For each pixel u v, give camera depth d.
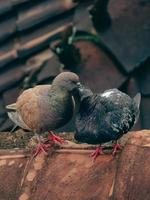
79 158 5.31
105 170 5.12
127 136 5.68
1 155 5.55
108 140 5.19
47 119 5.46
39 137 5.69
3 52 7.99
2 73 7.84
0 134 6.59
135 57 7.71
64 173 5.17
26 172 5.25
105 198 4.86
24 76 7.73
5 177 5.29
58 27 8.05
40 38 7.99
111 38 7.84
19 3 8.30
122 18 8.05
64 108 5.41
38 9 8.27
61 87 5.37
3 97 7.65
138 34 7.93
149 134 5.12
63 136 6.42
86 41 7.87
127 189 4.72
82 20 8.02
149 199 4.62
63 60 7.62
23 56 7.90
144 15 8.13
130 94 7.51
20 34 8.09
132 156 4.89
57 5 8.26
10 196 5.12
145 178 4.72
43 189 5.06
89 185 5.00
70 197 4.96
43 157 5.40
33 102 5.49
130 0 8.28
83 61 7.69
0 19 8.25
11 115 5.78
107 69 7.64
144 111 7.47
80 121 5.19
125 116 5.17
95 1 7.80
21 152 5.55
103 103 5.16
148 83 7.64
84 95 5.20
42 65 7.74
